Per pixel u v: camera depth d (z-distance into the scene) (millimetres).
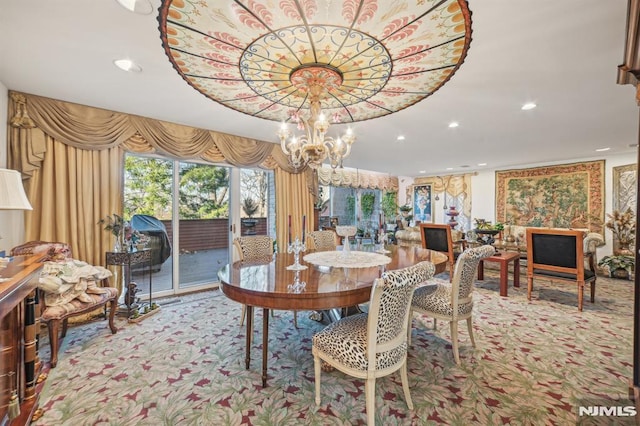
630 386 1815
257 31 1608
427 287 2588
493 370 2049
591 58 1994
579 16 1553
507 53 1927
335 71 2039
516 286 4250
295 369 2072
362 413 1623
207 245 4203
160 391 1809
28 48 1897
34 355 1603
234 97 2545
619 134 3949
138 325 2822
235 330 2732
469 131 3834
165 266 3844
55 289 2145
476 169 7324
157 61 2059
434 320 2873
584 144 4555
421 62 1944
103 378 1941
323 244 3570
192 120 3430
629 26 1291
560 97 2682
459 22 1539
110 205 3129
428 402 1704
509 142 4449
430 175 8398
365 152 5270
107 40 1803
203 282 4137
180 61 1937
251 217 4695
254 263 2408
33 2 1453
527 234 3592
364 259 2516
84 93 2629
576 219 5828
